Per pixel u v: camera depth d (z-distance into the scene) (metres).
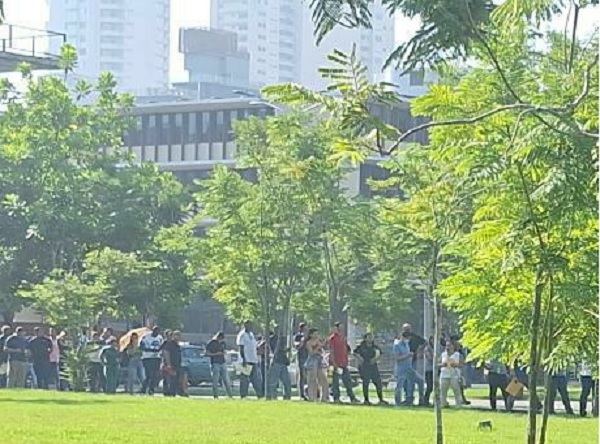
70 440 23.81
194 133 98.50
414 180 20.44
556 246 13.47
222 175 50.31
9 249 62.78
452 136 14.90
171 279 59.84
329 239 51.44
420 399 40.72
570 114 11.56
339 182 51.25
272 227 49.53
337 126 11.81
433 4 10.55
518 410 37.66
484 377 59.34
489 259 14.61
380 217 36.44
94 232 62.62
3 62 69.94
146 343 45.06
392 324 55.66
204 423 28.94
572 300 13.86
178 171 98.69
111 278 57.50
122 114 65.31
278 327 50.38
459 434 27.11
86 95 70.19
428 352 40.22
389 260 51.38
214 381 44.34
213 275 50.75
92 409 33.12
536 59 14.09
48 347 46.66
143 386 45.06
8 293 62.53
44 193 62.72
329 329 53.72
